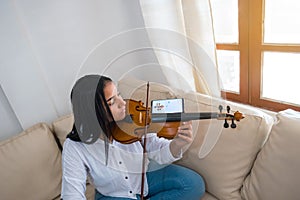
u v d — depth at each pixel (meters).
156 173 1.08
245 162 0.99
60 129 1.39
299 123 0.86
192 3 1.26
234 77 1.49
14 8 1.32
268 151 0.91
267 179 0.90
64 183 0.91
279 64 1.25
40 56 1.48
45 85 1.53
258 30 1.23
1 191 1.14
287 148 0.85
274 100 1.31
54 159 1.31
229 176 1.01
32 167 1.23
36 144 1.27
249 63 1.34
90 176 0.99
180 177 1.05
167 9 1.43
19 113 1.46
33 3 1.38
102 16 1.65
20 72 1.42
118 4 1.69
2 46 1.33
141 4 1.54
